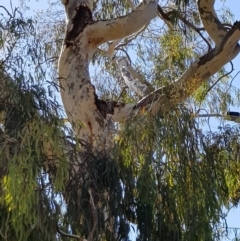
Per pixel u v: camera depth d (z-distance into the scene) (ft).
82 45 24.57
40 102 15.97
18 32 17.52
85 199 16.74
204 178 18.52
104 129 23.36
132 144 18.21
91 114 23.52
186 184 18.22
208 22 27.27
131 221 17.52
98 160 17.40
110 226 17.21
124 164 17.89
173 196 18.02
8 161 14.96
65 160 15.62
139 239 17.48
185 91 20.95
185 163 18.35
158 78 29.73
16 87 16.07
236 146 20.53
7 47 17.30
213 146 20.07
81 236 16.49
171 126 18.49
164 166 18.20
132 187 17.71
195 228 17.84
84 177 16.90
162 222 17.76
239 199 23.32
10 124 15.65
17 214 14.73
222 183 19.54
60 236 16.30
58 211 15.69
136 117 18.98
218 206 18.65
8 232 15.46
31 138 15.14
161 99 19.54
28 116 15.70
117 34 24.80
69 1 25.44
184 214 17.97
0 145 15.20
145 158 18.01
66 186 16.65
